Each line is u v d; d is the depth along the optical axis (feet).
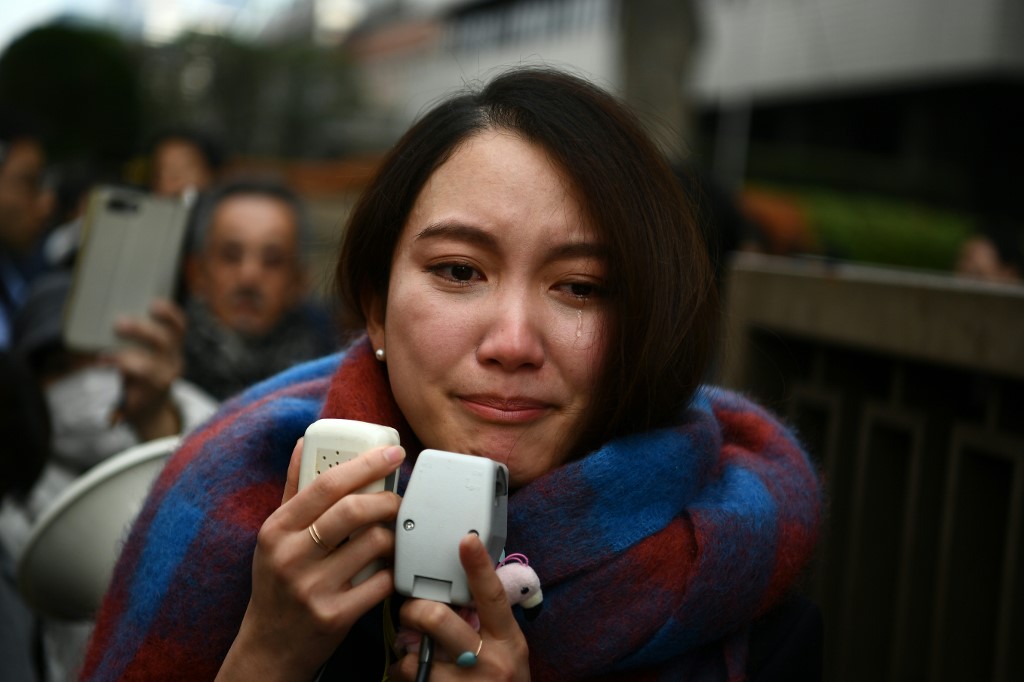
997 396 4.71
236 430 3.73
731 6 62.90
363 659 3.55
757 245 11.75
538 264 3.29
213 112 72.18
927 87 54.49
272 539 2.94
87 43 33.88
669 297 3.36
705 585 3.29
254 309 8.94
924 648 5.27
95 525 4.85
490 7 85.56
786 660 3.67
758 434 4.14
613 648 3.28
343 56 77.66
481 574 2.82
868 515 5.65
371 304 3.74
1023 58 49.14
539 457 3.40
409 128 3.65
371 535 2.96
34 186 12.67
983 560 4.95
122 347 6.86
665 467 3.36
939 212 48.34
